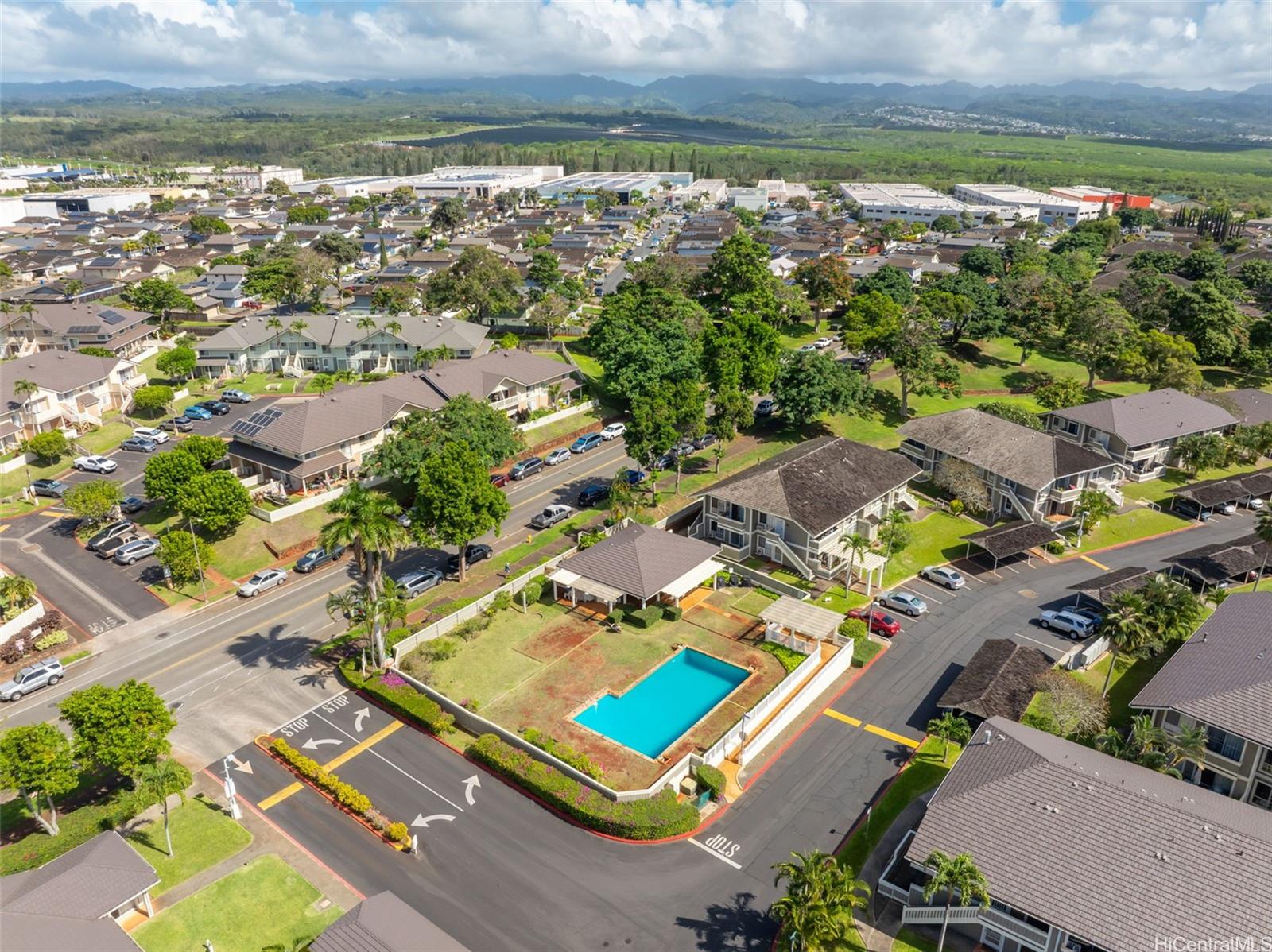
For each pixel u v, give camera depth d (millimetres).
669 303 143500
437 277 172875
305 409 99812
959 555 89062
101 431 117375
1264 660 56969
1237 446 109750
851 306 154500
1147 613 65000
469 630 73188
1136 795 45219
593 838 52594
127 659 70812
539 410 123062
